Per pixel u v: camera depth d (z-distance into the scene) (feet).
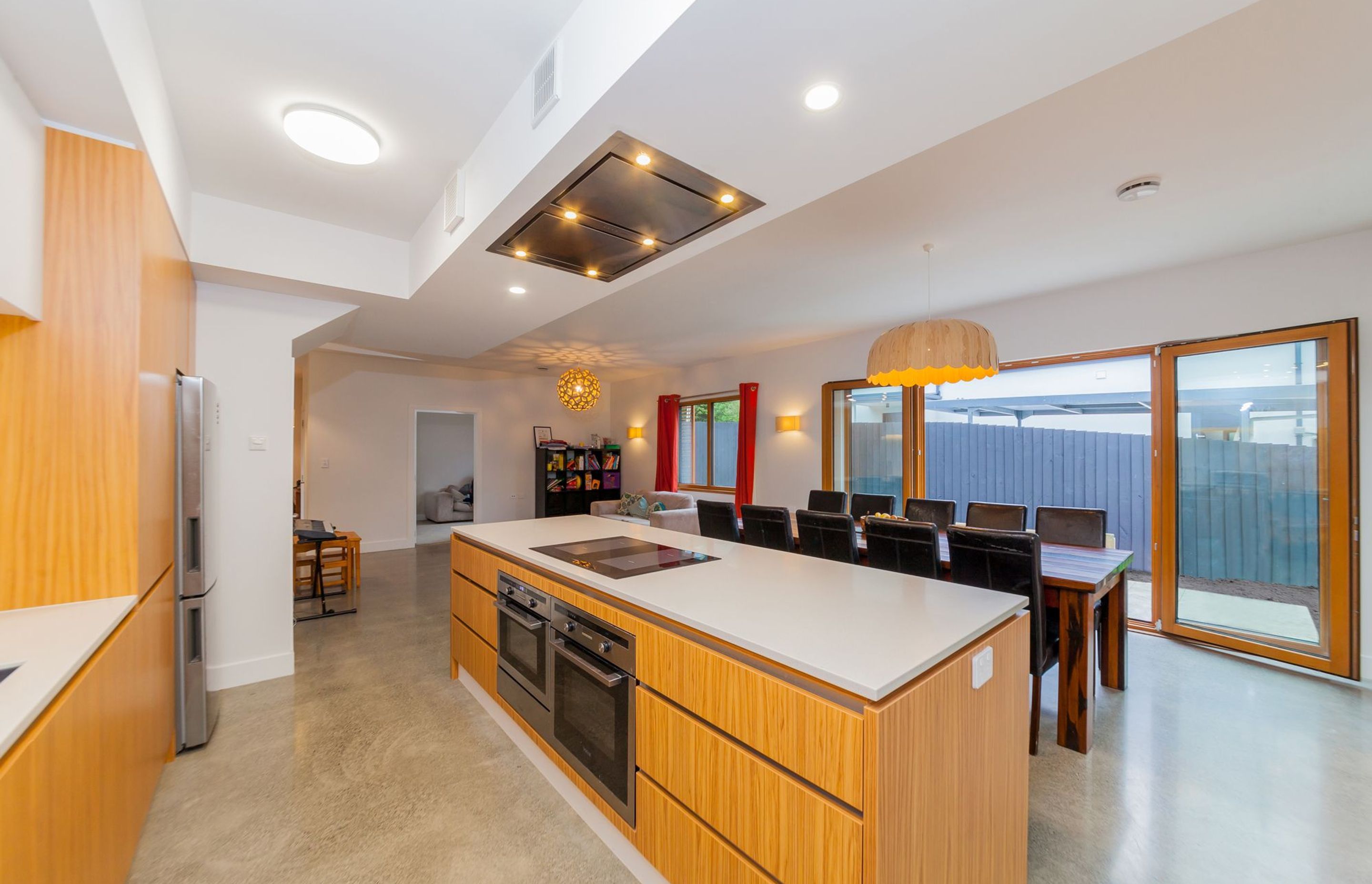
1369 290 9.86
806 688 3.69
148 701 6.00
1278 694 9.41
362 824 6.07
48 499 5.21
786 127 4.91
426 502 33.04
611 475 29.86
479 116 6.49
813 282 12.74
